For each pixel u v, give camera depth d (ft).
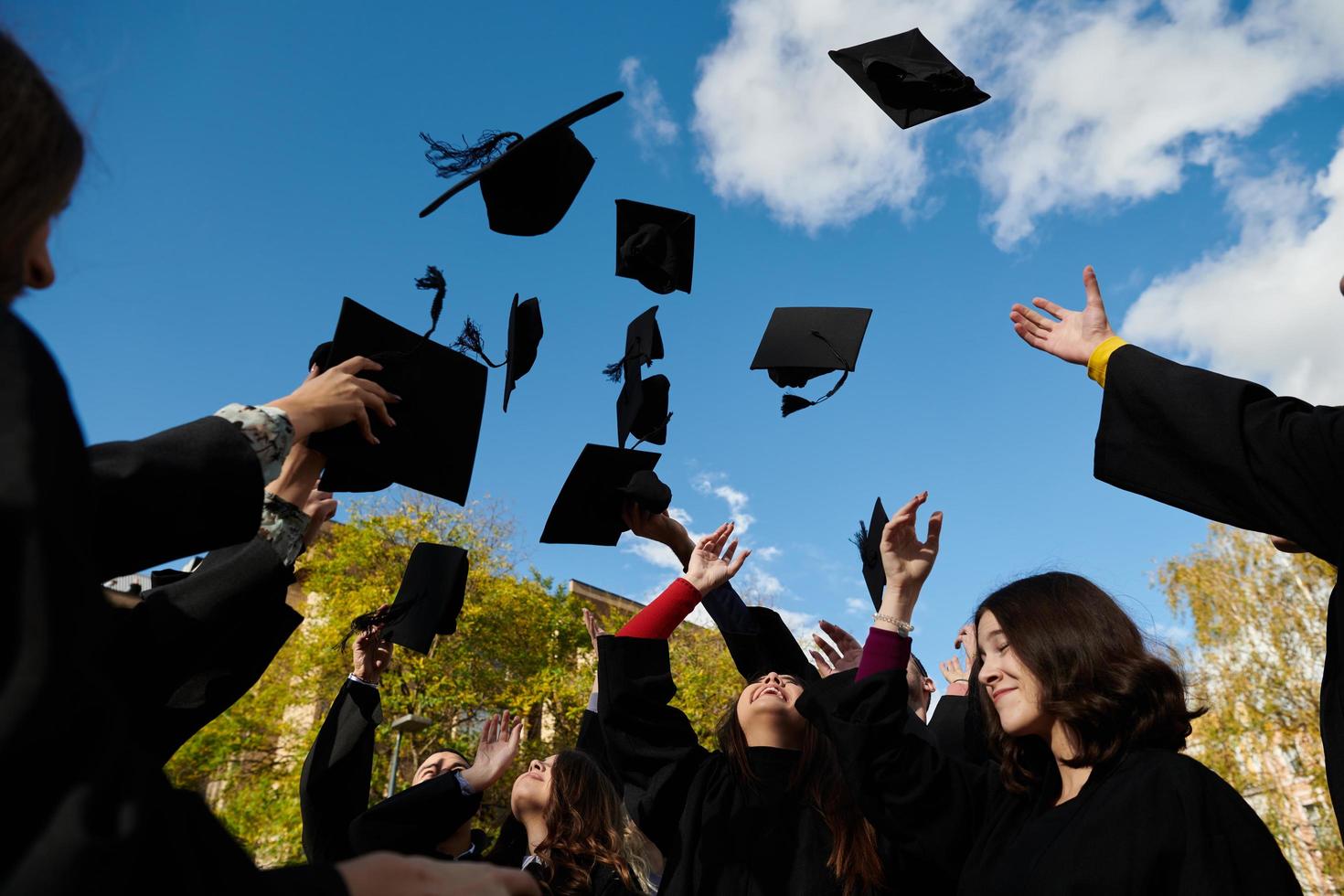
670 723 10.06
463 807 12.19
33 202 2.67
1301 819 56.70
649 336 12.87
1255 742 58.90
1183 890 5.78
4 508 2.06
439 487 8.80
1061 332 7.41
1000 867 6.67
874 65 12.44
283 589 6.25
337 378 5.47
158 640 5.46
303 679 67.10
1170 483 6.45
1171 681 6.91
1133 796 6.27
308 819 10.83
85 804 2.06
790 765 9.76
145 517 4.03
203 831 2.56
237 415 4.83
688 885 9.17
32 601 2.03
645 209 14.10
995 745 7.72
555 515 11.98
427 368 8.86
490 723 13.69
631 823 12.66
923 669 12.86
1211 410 6.26
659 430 12.46
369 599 67.51
